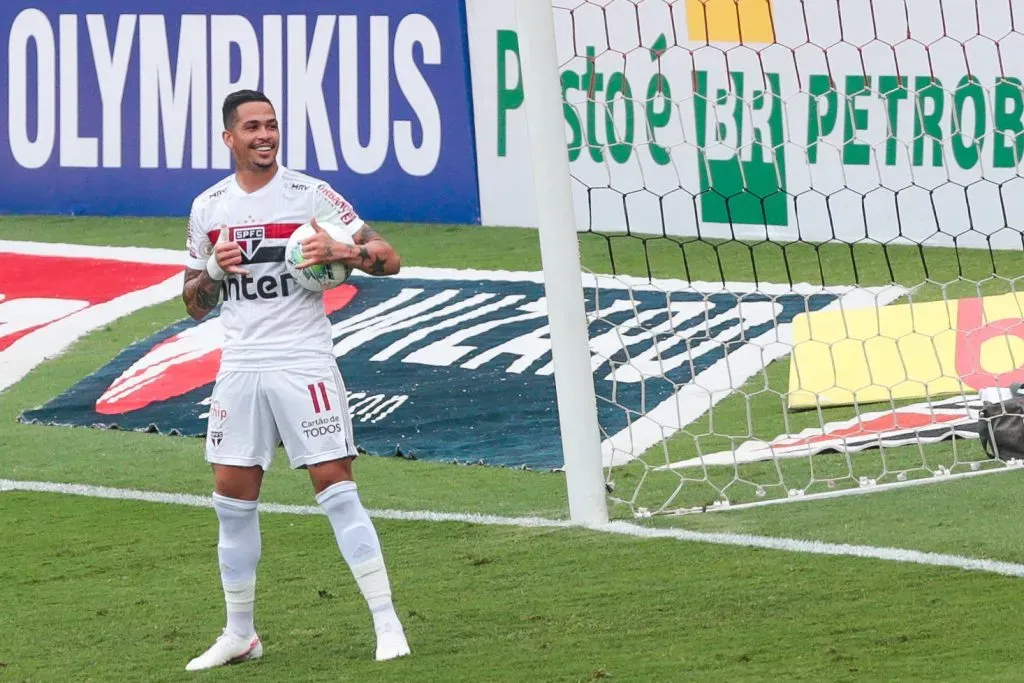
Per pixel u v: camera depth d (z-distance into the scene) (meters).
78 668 16.64
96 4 47.94
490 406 29.72
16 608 19.14
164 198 48.44
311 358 16.11
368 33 45.84
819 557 19.50
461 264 41.31
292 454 16.27
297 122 46.75
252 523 16.45
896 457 24.73
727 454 25.86
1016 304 31.55
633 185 43.31
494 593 18.84
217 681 15.86
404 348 34.22
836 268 39.72
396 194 46.56
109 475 26.03
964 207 41.19
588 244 42.88
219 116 47.44
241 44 46.81
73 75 48.50
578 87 42.88
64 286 41.41
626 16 42.19
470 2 44.91
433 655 16.34
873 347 30.70
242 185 16.25
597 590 18.69
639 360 32.47
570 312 21.52
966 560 18.95
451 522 22.33
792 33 41.44
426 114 45.91
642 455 26.34
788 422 27.89
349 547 16.22
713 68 42.16
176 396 31.62
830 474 23.95
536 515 22.47
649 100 36.56
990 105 40.50
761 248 42.25
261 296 16.08
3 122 49.31
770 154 42.19
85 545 22.03
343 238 15.98
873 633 16.36
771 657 15.70
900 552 19.45
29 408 31.20
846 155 41.81
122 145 48.53
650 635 16.73
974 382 28.66
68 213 49.31
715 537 20.70
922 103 40.97
